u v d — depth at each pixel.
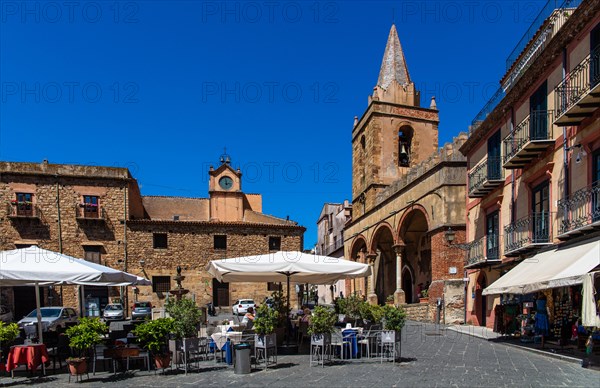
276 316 11.38
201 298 38.34
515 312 17.03
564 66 14.41
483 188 20.52
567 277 10.65
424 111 38.44
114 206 36.97
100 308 35.09
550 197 15.44
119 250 36.75
